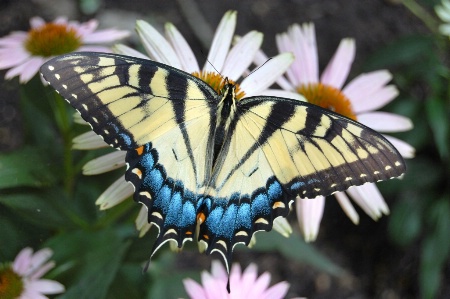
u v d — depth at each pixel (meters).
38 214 0.53
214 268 0.51
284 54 0.52
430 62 0.66
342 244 0.69
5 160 0.52
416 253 0.69
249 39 0.52
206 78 0.51
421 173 0.66
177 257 0.66
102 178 0.55
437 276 0.64
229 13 0.52
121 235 0.54
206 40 0.77
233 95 0.48
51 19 0.74
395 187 0.65
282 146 0.47
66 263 0.52
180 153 0.47
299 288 0.67
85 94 0.45
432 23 0.71
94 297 0.51
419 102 0.66
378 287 0.68
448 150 0.65
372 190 0.53
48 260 0.52
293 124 0.47
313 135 0.47
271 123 0.48
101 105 0.46
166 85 0.47
